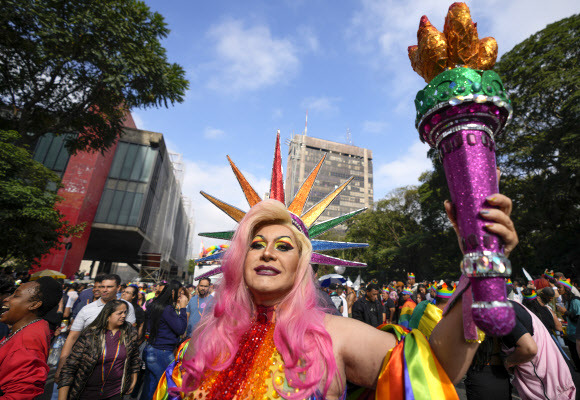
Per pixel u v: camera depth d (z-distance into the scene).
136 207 27.02
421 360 0.86
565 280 6.32
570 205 17.59
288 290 1.15
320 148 107.81
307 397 0.92
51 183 23.28
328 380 0.94
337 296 6.67
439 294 2.94
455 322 0.82
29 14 11.29
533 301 4.84
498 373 2.45
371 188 107.06
